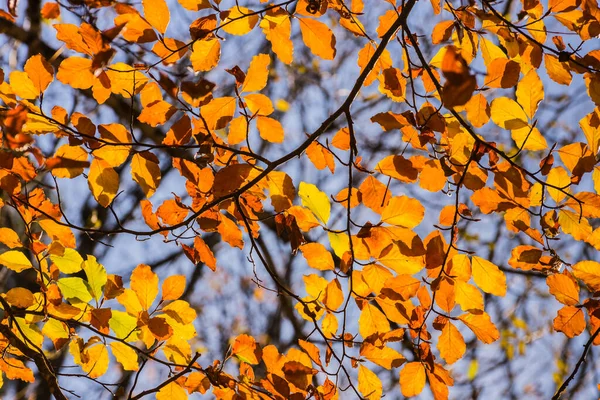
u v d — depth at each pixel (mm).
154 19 2949
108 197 3012
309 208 3090
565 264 3115
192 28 3006
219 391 3164
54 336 3152
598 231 3076
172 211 3098
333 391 3123
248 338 3146
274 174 3074
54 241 3098
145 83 3014
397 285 3066
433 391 3098
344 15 3131
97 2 2900
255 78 3041
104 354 3135
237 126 3076
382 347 3100
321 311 3121
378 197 3057
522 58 3094
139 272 3104
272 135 3072
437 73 3111
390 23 3141
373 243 3062
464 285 3070
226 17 3000
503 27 3096
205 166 3082
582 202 3057
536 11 3078
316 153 3092
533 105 3027
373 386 3123
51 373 3113
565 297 3115
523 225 3109
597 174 3062
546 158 3035
